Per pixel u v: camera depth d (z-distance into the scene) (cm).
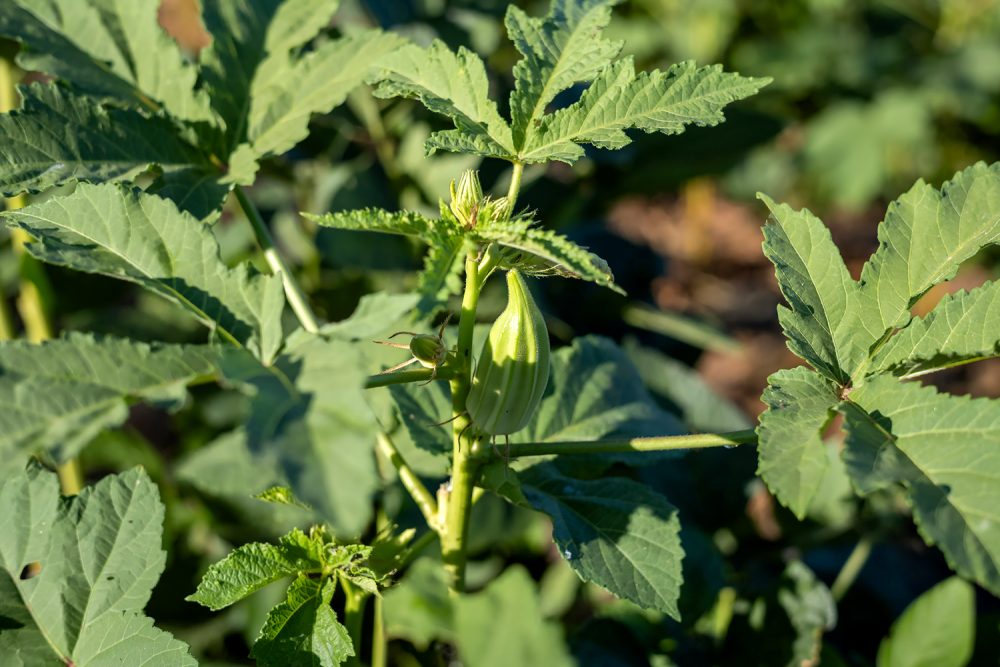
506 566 147
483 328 126
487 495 142
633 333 170
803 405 108
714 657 136
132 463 147
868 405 109
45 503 113
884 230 113
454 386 113
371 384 109
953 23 298
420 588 117
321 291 155
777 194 324
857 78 293
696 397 149
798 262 113
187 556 144
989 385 264
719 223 340
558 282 165
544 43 114
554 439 126
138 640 111
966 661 133
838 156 295
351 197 150
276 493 117
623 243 177
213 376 107
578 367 128
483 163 153
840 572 149
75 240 109
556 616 144
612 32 299
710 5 296
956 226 112
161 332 161
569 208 162
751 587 139
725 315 300
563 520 114
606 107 113
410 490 119
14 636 111
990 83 281
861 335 112
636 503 115
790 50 297
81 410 104
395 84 116
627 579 112
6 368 103
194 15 293
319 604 112
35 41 122
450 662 129
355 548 112
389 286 154
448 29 161
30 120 117
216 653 140
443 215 107
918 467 105
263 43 124
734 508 146
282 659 110
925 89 289
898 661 132
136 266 110
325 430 102
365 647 130
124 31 123
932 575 155
